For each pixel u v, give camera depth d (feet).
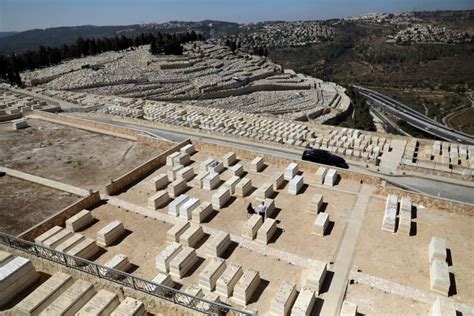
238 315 49.73
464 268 65.16
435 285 59.67
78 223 79.41
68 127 149.07
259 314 56.90
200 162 113.19
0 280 50.55
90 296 49.01
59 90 239.30
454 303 57.00
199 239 75.51
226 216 84.02
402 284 61.93
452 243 71.92
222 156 117.39
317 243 73.51
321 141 133.80
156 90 257.14
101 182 101.96
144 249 73.20
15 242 64.64
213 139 142.41
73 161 116.26
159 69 315.78
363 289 61.05
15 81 271.28
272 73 369.50
